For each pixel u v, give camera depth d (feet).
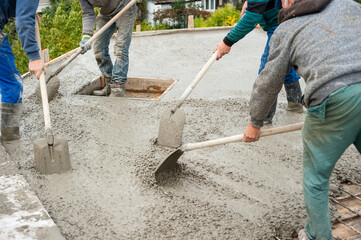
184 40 27.09
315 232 7.53
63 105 15.24
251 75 19.34
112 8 15.34
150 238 8.15
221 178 10.46
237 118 14.17
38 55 10.84
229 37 11.54
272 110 13.19
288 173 10.77
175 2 90.74
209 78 18.95
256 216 8.95
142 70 20.51
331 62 6.42
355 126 6.62
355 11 6.72
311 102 6.80
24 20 10.18
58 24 34.83
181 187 10.10
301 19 6.85
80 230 8.37
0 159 10.78
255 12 10.68
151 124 13.70
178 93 16.83
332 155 6.97
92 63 20.89
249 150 11.90
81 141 12.35
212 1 105.19
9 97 11.87
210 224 8.61
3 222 8.16
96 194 9.61
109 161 11.17
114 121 13.91
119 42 15.94
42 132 13.01
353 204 9.69
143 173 10.50
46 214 8.49
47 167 10.35
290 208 9.27
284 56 6.95
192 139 12.57
